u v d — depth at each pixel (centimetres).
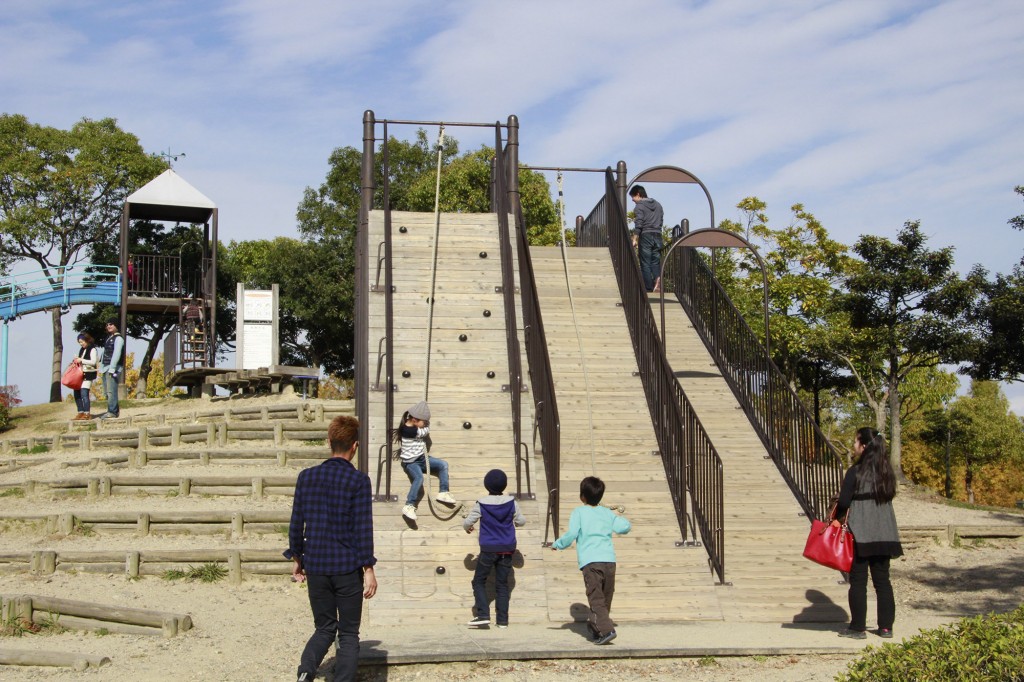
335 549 578
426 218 1300
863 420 3762
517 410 983
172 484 1177
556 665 670
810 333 2367
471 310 1166
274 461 1285
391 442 941
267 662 687
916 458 4331
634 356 1216
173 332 2312
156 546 1012
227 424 1384
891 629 762
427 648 688
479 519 795
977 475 4697
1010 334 2211
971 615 882
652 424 1095
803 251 2619
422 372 1080
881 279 2364
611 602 816
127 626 779
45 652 680
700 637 751
